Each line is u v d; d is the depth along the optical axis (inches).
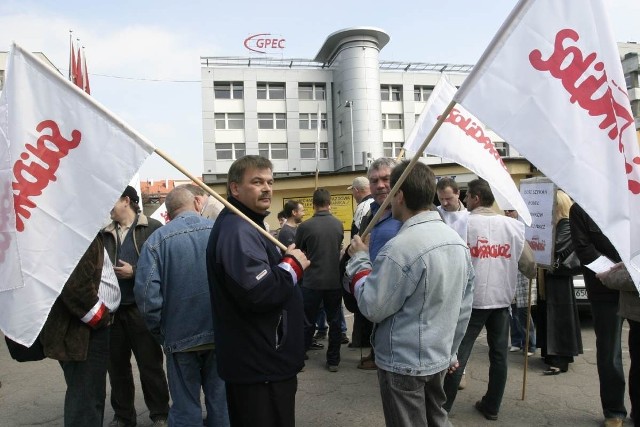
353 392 172.4
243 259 84.0
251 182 93.0
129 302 141.5
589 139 75.0
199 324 112.1
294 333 91.7
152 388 143.9
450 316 88.1
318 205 205.5
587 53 76.0
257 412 87.5
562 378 177.5
